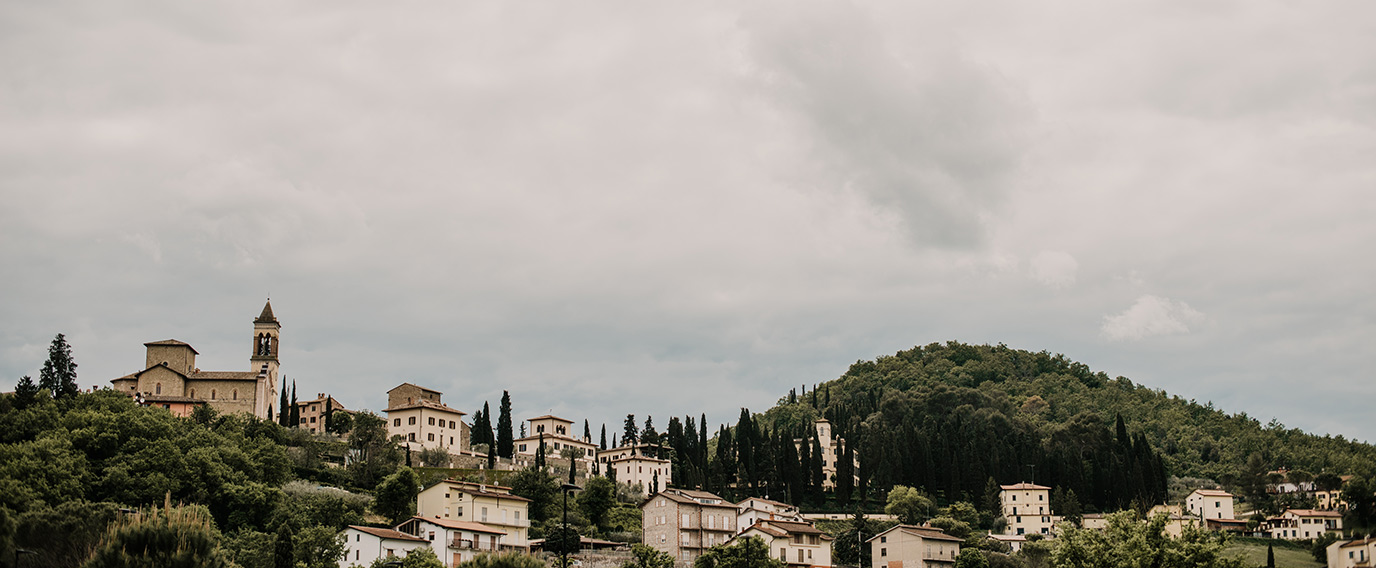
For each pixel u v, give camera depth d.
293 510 171.75
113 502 149.12
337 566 144.12
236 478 178.75
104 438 176.88
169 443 175.75
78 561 99.56
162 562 92.44
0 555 97.19
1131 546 102.62
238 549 143.12
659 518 195.25
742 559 154.00
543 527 197.38
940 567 199.75
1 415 184.75
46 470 156.38
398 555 151.00
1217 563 100.81
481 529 165.00
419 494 185.50
